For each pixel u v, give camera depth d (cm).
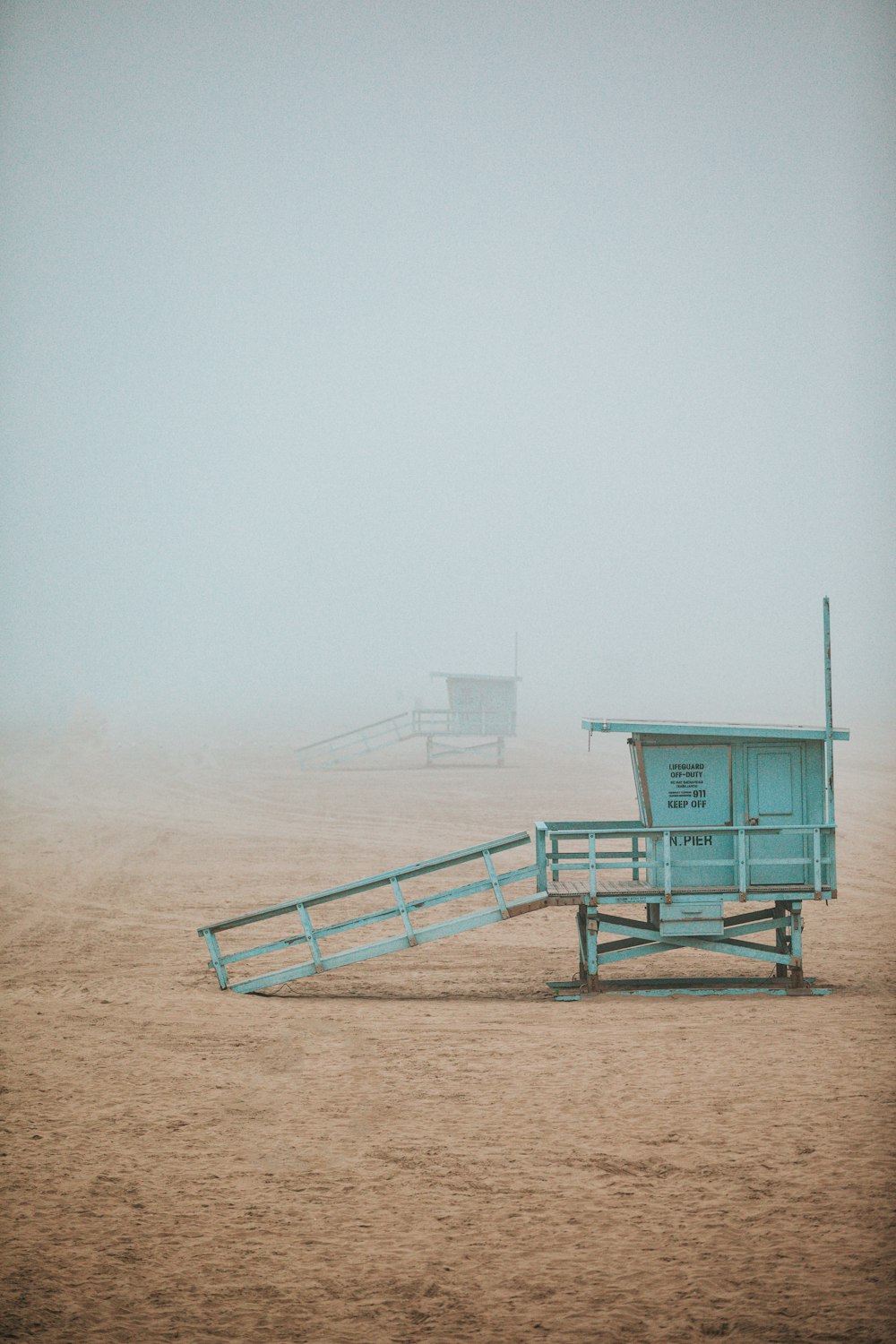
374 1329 597
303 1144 852
